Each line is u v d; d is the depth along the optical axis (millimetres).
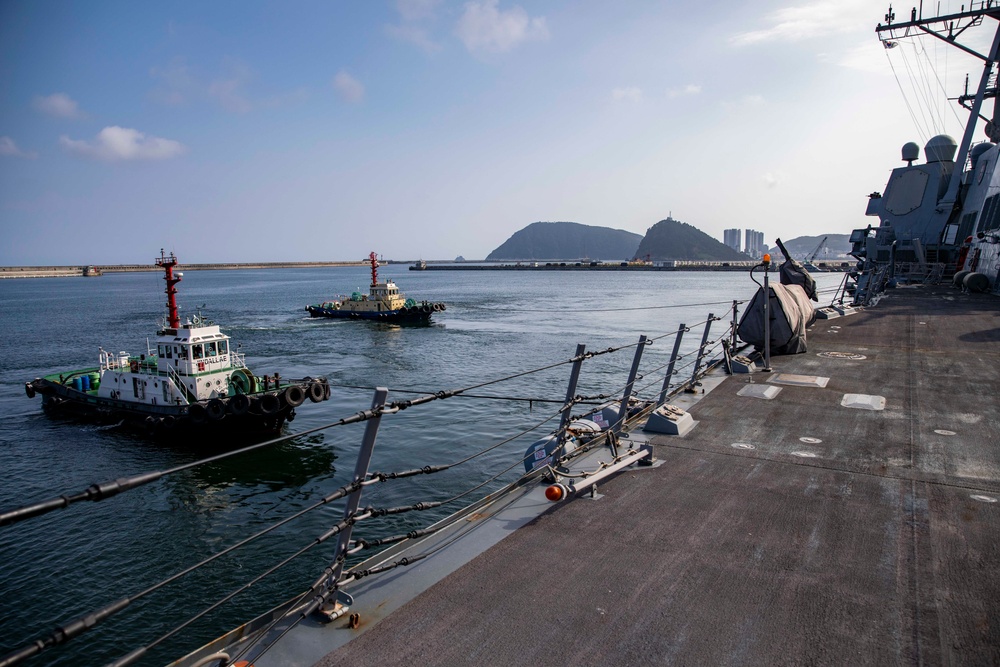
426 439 21750
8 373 39500
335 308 75438
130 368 27672
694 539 4746
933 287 31312
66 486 19438
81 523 15852
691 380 10258
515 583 4078
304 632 3520
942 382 10414
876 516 5164
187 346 24906
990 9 31781
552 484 5742
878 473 6211
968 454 6781
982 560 4387
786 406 8984
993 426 7863
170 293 25922
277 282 198375
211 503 17219
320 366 39438
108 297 126438
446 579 4129
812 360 12516
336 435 22953
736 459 6676
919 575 4184
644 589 4000
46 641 2248
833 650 3373
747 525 4992
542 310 80812
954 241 35719
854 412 8625
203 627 11164
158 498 17656
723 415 8500
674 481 6020
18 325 68938
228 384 25719
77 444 23750
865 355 12992
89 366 41938
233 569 13094
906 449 6977
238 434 24359
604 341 49031
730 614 3715
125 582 12781
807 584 4070
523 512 5250
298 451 21438
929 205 37344
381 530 14367
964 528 4918
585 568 4285
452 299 106125
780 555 4480
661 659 3287
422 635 3490
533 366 37719
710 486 5875
